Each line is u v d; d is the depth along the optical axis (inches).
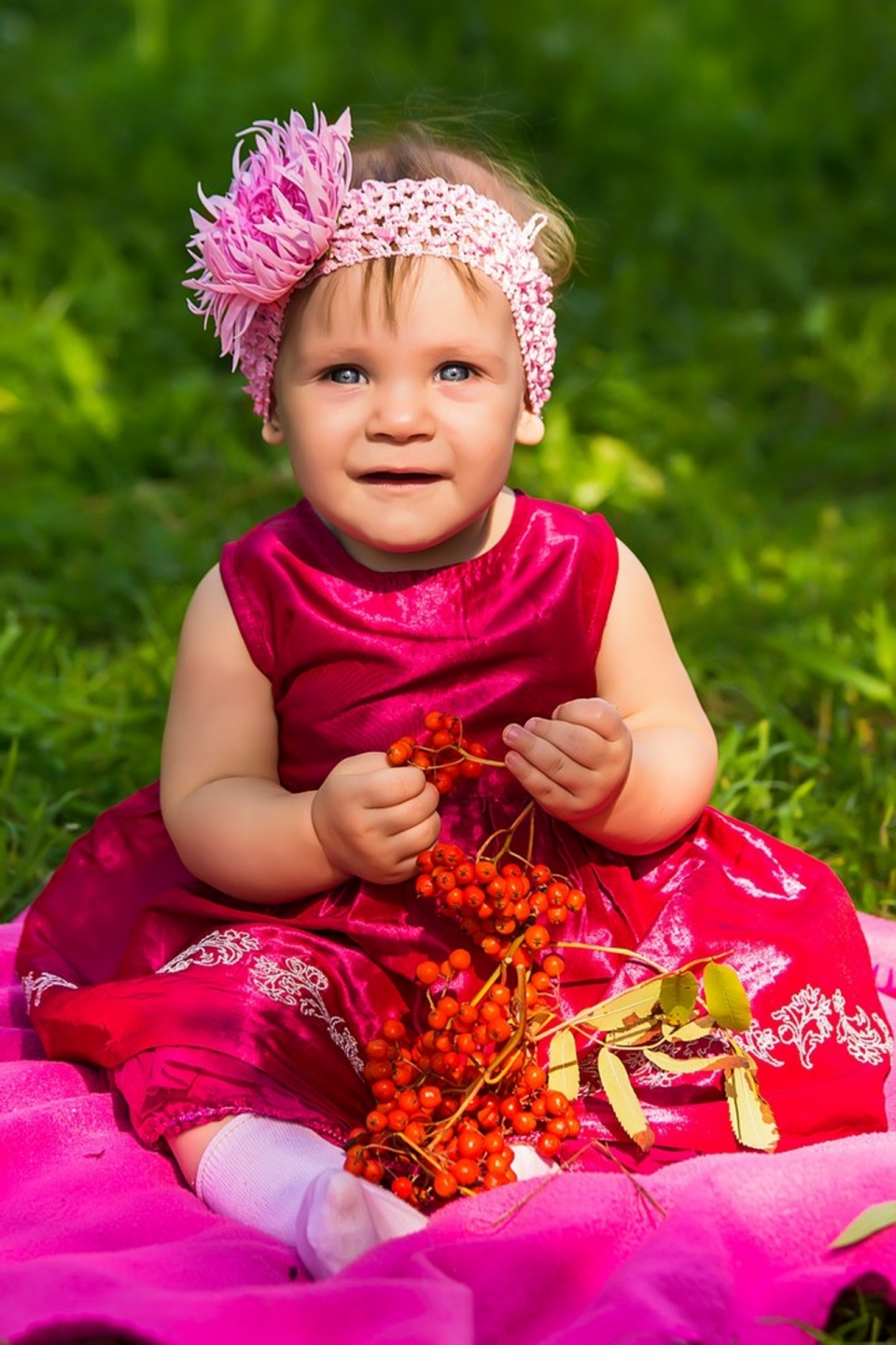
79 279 257.4
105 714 153.7
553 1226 80.9
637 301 263.9
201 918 100.7
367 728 99.0
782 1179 83.6
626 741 93.2
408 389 94.0
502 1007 88.4
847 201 298.0
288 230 92.9
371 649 98.7
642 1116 88.3
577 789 92.4
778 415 241.9
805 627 174.2
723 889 101.3
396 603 99.4
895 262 279.3
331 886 97.3
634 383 239.5
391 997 96.0
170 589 186.5
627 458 220.5
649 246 278.4
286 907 99.9
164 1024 90.5
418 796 91.3
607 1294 75.9
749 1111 91.3
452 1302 74.0
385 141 104.3
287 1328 73.0
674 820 99.7
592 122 304.0
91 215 273.7
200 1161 87.7
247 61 315.9
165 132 293.1
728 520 205.8
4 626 177.9
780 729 152.2
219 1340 72.1
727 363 251.3
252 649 101.1
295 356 96.4
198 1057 88.9
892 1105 99.3
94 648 178.2
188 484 217.6
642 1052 94.3
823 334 255.4
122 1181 89.8
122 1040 91.4
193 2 332.2
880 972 112.0
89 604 183.0
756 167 302.7
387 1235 81.9
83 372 235.6
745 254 276.2
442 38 321.4
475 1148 85.8
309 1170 85.4
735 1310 76.4
